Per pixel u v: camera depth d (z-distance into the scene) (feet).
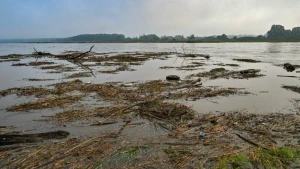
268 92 55.42
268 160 22.91
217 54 199.00
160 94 52.60
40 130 33.42
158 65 116.57
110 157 25.08
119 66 111.14
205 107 43.78
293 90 57.36
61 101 46.91
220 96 51.70
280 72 88.53
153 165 23.45
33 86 64.64
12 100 49.73
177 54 195.93
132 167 23.12
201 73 85.61
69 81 71.72
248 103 46.34
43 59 148.77
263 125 33.27
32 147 27.50
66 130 32.96
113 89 57.00
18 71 94.68
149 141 28.78
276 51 234.79
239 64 119.55
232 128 32.32
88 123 35.32
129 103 45.50
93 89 57.67
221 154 25.30
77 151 26.43
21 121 36.99
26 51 246.68
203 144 27.73
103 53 204.95
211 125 33.73
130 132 31.65
